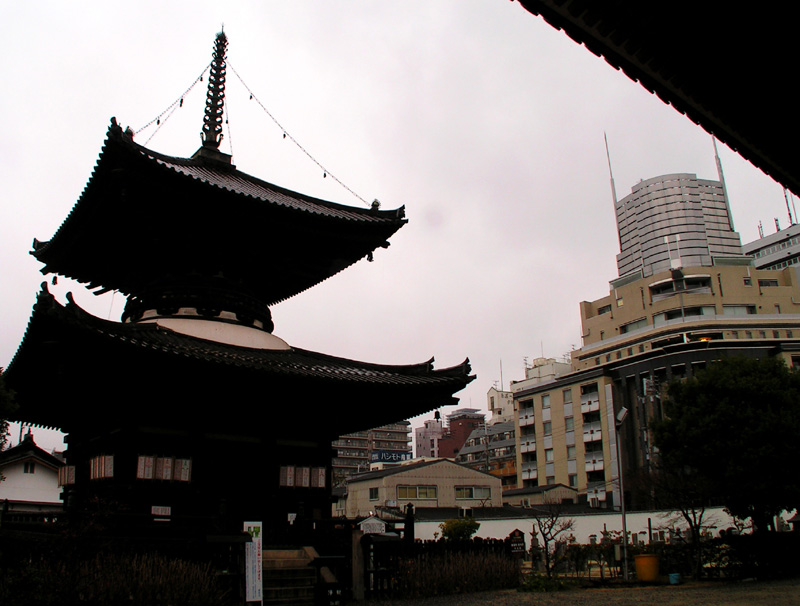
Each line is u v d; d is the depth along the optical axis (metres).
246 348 26.59
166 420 24.06
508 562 31.45
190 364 22.53
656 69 13.45
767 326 86.62
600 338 102.44
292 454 27.23
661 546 39.34
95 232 27.39
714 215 151.38
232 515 24.66
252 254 28.22
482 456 131.50
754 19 12.27
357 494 95.75
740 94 14.05
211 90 32.91
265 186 32.03
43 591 16.88
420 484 91.94
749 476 36.72
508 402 150.25
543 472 101.81
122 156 23.16
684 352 85.75
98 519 20.02
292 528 25.05
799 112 14.41
